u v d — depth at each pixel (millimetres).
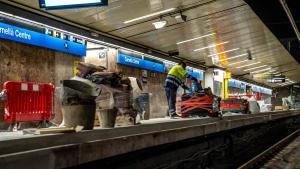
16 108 6543
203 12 12398
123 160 4656
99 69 4910
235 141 9977
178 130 5621
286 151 13000
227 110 12352
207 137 7672
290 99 35531
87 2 6207
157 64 17984
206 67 24188
